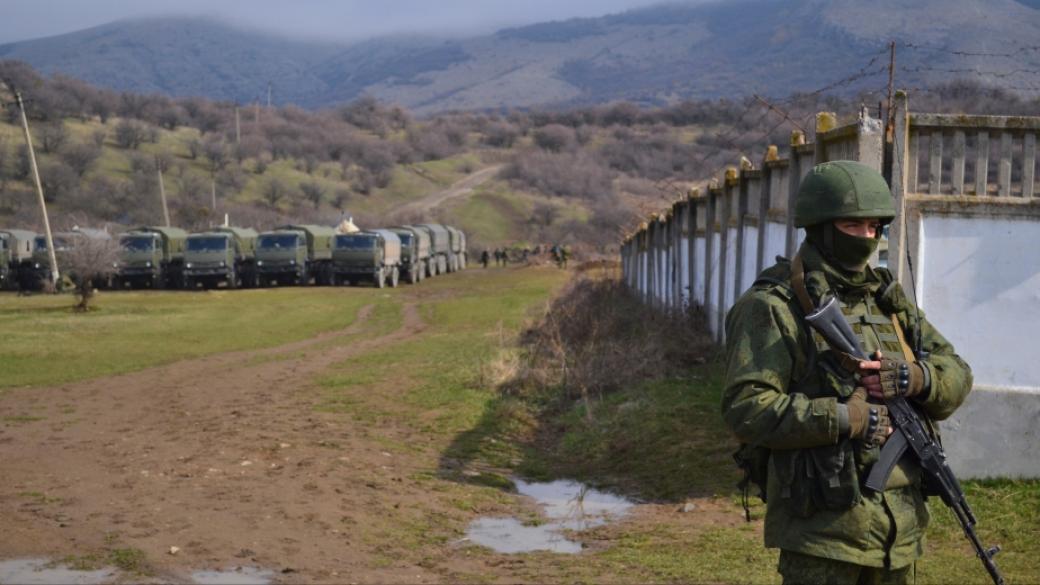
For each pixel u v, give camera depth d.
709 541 7.71
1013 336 8.94
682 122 138.50
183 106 166.75
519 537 8.15
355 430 12.74
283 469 10.22
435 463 11.04
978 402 8.85
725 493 9.22
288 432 12.41
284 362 21.41
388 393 15.96
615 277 37.00
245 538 7.71
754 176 14.73
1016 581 6.44
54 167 94.75
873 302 3.58
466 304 37.56
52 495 8.99
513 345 20.75
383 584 6.74
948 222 9.01
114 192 94.81
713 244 17.91
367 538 7.90
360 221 97.06
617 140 140.12
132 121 122.50
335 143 144.88
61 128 110.38
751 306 3.50
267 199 107.69
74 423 13.32
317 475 9.98
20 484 9.43
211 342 25.69
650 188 94.38
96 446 11.48
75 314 32.88
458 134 167.00
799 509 3.37
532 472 10.86
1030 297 8.95
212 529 7.93
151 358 22.03
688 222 20.47
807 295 3.46
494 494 9.71
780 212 12.99
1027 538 7.35
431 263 59.09
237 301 40.19
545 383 15.56
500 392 15.62
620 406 13.05
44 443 11.72
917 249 9.02
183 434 12.28
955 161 9.03
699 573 6.88
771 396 3.34
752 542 7.62
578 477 10.58
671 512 8.81
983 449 8.86
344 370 19.55
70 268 34.53
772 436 3.32
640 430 11.71
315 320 32.88
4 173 93.12
